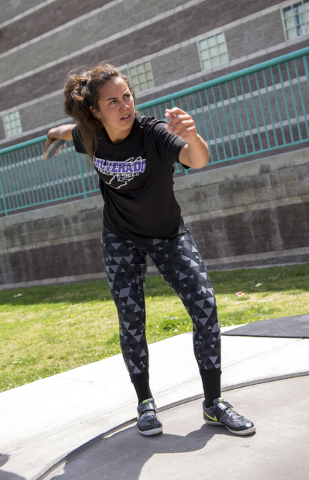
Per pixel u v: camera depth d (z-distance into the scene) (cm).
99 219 834
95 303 647
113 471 189
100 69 189
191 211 727
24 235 934
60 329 534
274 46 1093
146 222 207
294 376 252
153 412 217
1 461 216
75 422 248
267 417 209
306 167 629
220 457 183
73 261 873
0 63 1519
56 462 203
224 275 651
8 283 969
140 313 218
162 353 350
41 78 1446
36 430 247
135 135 194
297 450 176
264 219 667
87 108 194
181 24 1208
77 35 1366
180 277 207
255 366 280
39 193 1395
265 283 570
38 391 313
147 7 1248
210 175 705
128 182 199
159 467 185
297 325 355
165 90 1247
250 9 1116
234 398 237
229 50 1152
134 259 220
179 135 166
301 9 1059
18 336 538
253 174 670
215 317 205
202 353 205
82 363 388
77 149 231
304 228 638
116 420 241
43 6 1409
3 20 1490
